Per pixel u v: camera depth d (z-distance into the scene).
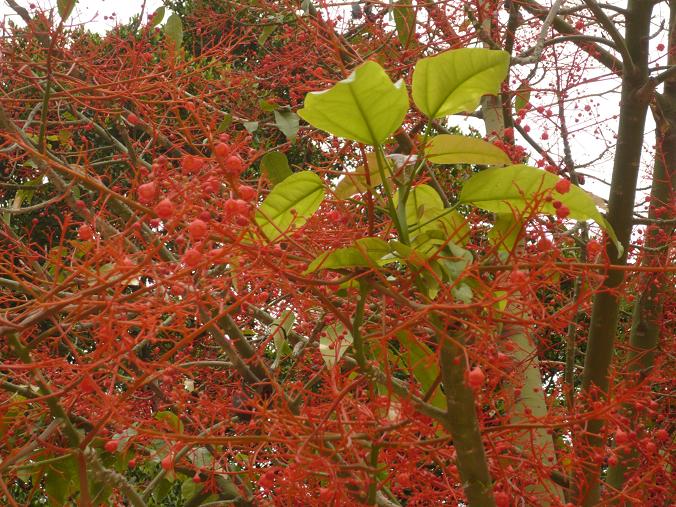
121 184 2.32
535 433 1.37
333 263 0.88
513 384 1.26
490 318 0.89
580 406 1.19
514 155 1.44
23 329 0.90
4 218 1.50
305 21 1.63
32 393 1.21
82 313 0.94
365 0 1.53
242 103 2.09
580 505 1.17
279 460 1.23
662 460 1.33
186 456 1.37
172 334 1.98
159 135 1.56
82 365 1.01
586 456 1.27
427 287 0.91
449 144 0.99
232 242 0.86
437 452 1.08
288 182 0.94
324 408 1.13
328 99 0.84
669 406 1.89
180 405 1.31
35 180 1.73
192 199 0.91
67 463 1.25
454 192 2.23
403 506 1.39
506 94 1.81
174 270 0.99
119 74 1.61
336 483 0.96
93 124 1.83
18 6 1.64
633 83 1.35
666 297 1.83
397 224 0.89
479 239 1.49
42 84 1.89
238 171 0.84
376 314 1.31
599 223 0.93
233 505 1.46
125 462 1.36
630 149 1.33
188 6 3.06
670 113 2.00
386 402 1.03
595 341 1.35
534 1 2.04
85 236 0.92
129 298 0.88
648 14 1.38
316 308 1.43
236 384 1.59
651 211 1.97
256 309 1.48
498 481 1.16
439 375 0.93
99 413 1.33
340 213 1.11
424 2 1.58
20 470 1.25
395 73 1.52
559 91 1.80
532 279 0.88
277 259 0.95
